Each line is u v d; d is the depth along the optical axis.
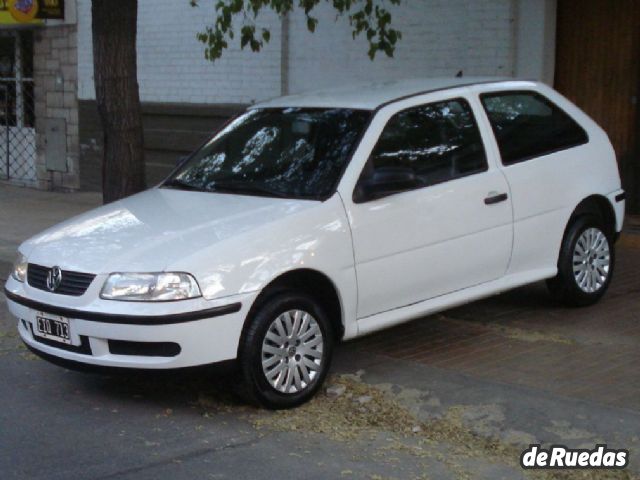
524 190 7.20
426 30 11.65
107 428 5.68
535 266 7.44
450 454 5.27
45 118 16.80
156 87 15.05
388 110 6.61
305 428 5.65
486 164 7.00
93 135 15.96
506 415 5.69
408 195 6.45
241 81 13.81
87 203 15.21
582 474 4.97
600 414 5.62
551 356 6.84
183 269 5.46
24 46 17.28
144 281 5.47
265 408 5.86
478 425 5.60
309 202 6.11
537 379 6.34
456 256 6.75
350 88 7.44
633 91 10.67
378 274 6.29
